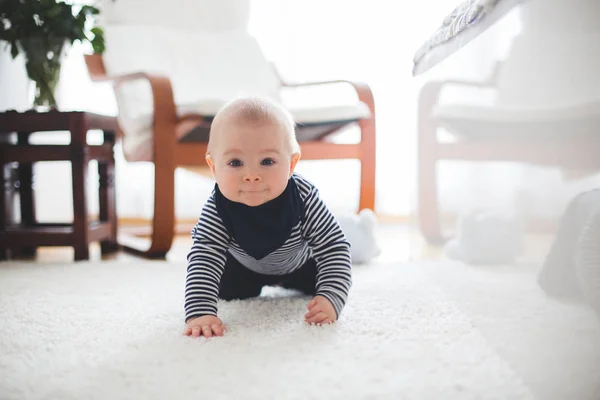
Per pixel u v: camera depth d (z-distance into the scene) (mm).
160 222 1542
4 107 1953
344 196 2371
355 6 2301
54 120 1464
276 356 664
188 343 720
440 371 614
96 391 567
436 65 944
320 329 779
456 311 867
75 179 1474
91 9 1645
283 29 2314
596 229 431
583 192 445
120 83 1694
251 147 773
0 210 1510
